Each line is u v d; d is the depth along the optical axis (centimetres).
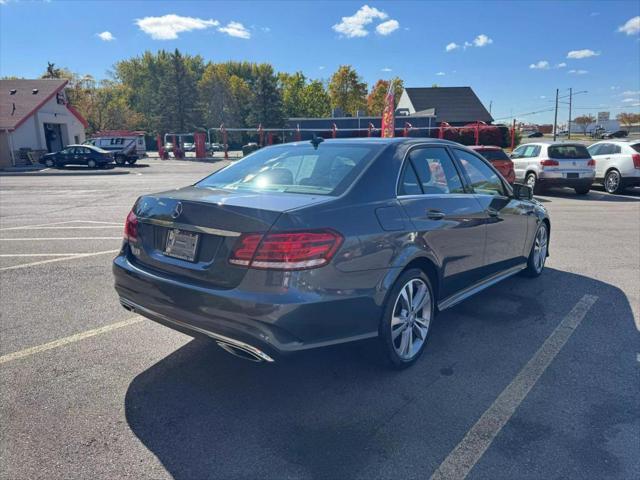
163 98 7181
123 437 271
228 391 321
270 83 7662
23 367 352
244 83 9400
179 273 305
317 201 297
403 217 335
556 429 277
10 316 452
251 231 274
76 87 6862
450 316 454
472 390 321
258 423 285
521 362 361
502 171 1341
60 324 434
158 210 322
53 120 3541
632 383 329
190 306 292
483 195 444
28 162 3184
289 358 277
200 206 298
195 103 7319
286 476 239
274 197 307
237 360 367
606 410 296
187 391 321
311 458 253
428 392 319
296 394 317
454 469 244
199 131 7388
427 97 6025
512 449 259
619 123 9862
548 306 480
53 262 654
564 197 1440
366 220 308
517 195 515
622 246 748
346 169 341
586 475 239
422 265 364
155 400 310
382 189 335
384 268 314
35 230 900
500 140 4134
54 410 297
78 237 830
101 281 565
